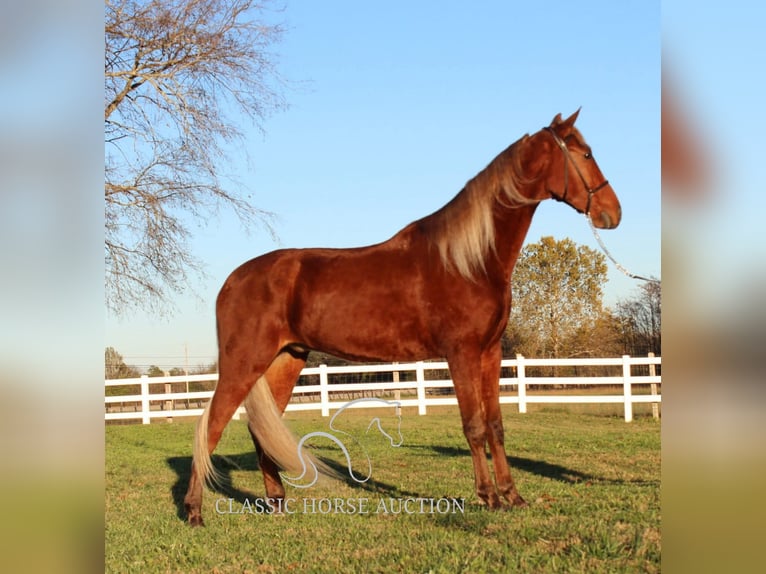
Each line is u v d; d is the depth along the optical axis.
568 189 5.20
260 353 5.45
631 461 7.64
